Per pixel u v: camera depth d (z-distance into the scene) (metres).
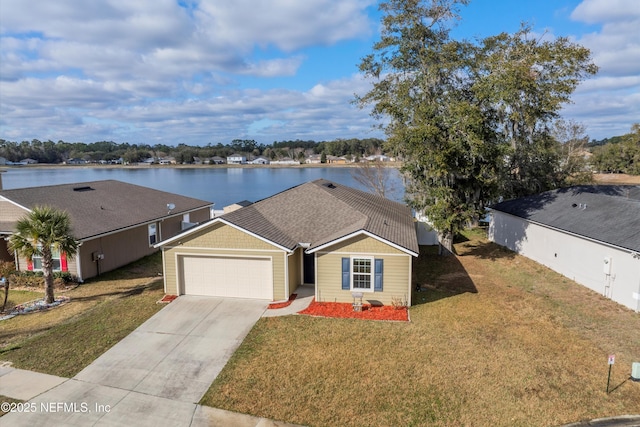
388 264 14.74
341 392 9.34
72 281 18.50
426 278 18.86
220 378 9.98
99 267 19.70
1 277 16.92
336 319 13.58
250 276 15.66
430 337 12.17
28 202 19.77
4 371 10.27
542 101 21.33
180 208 27.36
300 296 15.92
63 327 13.10
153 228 24.56
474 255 23.52
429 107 19.91
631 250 14.19
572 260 18.25
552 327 12.92
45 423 8.19
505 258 22.56
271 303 15.16
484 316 13.88
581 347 11.52
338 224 17.73
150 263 22.11
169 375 10.12
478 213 23.83
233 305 14.98
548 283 17.88
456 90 21.47
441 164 19.59
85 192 23.83
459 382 9.71
